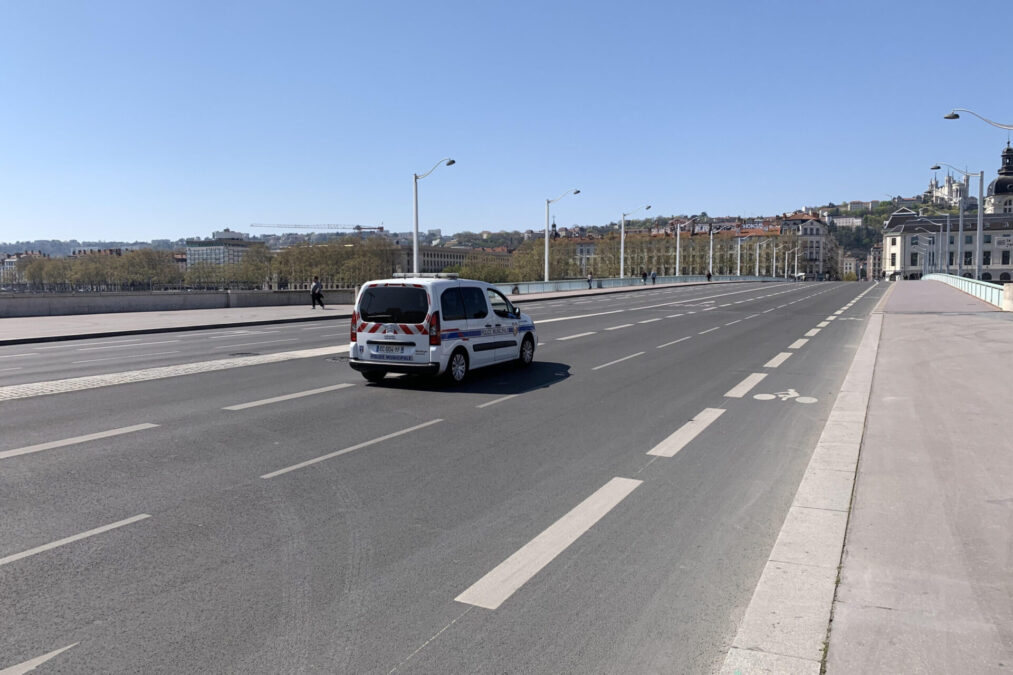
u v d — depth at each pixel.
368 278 192.88
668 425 8.84
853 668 3.24
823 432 8.02
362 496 6.06
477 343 12.54
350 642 3.66
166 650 3.57
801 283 102.69
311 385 12.02
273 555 4.78
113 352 17.84
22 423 8.89
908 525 4.89
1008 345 15.34
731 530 5.23
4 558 4.70
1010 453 6.68
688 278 107.50
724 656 3.51
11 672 3.36
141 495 6.04
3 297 29.50
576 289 71.31
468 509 5.73
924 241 132.25
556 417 9.34
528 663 3.47
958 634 3.48
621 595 4.20
